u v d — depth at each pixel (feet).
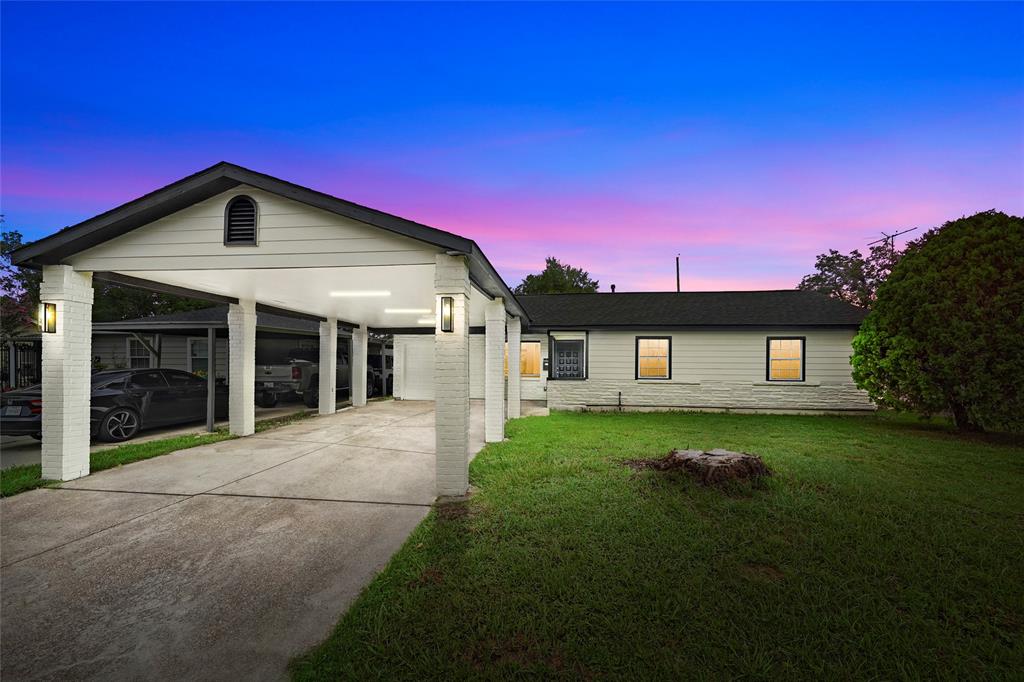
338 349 54.90
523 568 10.86
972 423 29.58
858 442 26.84
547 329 45.29
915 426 34.01
